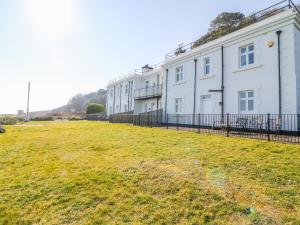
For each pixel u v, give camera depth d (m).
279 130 11.28
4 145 9.43
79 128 17.78
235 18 27.73
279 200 4.02
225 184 4.66
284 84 11.71
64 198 4.18
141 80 32.34
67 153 7.73
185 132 12.34
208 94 16.52
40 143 9.86
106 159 6.68
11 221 3.51
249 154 6.71
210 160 6.27
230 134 11.12
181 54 19.33
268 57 12.54
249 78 13.57
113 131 14.14
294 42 11.45
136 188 4.53
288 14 11.59
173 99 20.38
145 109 29.28
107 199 4.12
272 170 5.33
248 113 13.72
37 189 4.59
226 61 15.22
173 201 4.02
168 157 6.68
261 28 12.91
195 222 3.43
